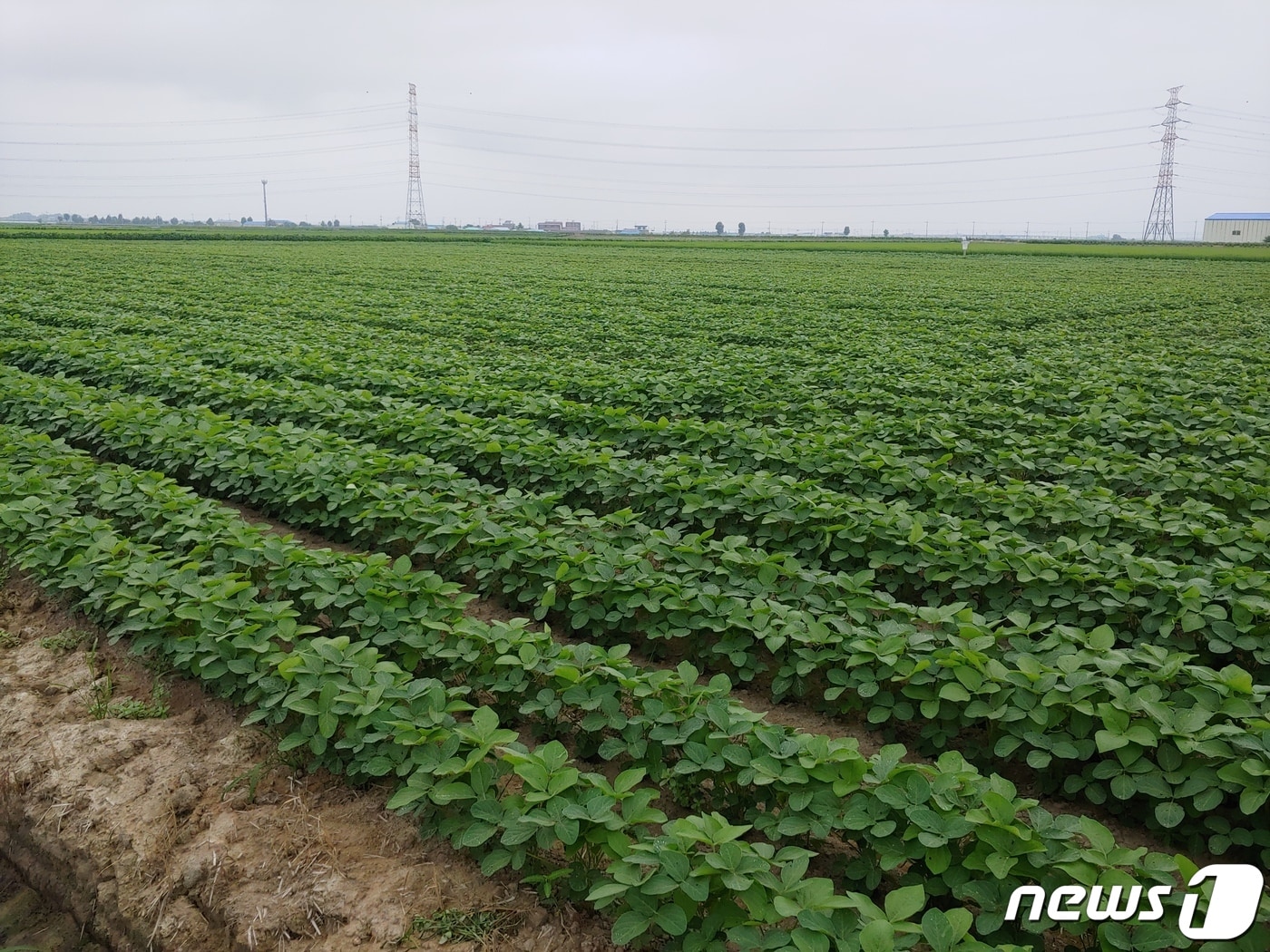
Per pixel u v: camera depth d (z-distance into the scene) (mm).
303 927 3727
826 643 5266
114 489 7398
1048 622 5203
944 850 3541
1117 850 3359
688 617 5617
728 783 4223
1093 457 8992
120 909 4004
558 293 26766
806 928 3047
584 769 4859
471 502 7844
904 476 8109
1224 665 5500
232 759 4738
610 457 8500
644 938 3523
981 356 16062
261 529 6637
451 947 3572
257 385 11828
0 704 5309
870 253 61844
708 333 18438
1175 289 30219
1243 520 8055
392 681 4574
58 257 39812
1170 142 107125
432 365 13352
